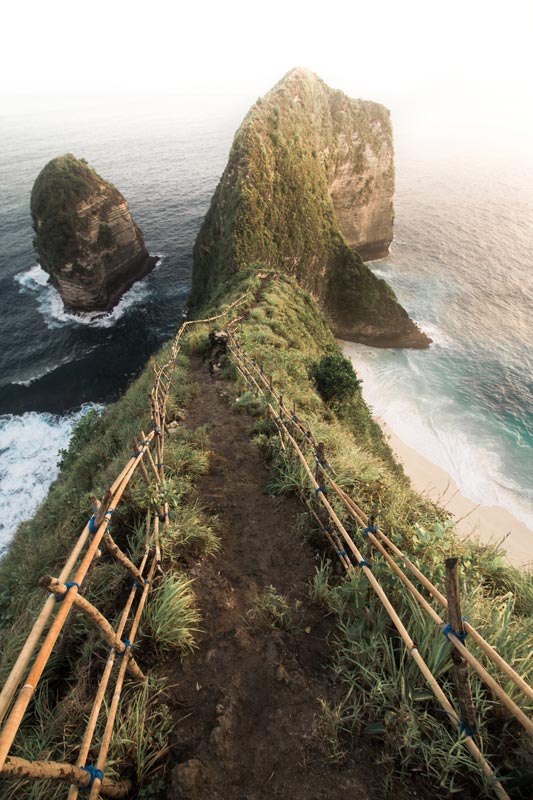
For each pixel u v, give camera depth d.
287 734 3.33
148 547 4.78
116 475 7.95
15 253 61.72
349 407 17.00
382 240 63.97
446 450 28.45
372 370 38.75
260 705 3.59
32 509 26.41
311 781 3.01
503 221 74.81
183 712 3.58
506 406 33.00
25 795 2.92
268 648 4.09
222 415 10.60
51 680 3.84
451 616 2.84
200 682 3.83
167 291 54.09
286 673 3.81
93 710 2.94
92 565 3.56
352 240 62.59
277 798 2.93
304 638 4.22
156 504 5.52
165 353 18.58
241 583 5.05
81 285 46.41
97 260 47.62
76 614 4.17
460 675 2.76
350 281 48.69
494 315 47.81
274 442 8.11
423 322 47.41
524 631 3.58
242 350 14.87
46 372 39.81
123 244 52.12
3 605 6.45
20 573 6.89
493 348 41.69
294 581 5.04
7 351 42.72
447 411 32.47
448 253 64.12
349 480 6.40
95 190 48.16
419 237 70.19
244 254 38.50
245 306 24.16
